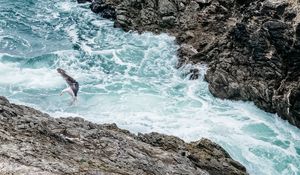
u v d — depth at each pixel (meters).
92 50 36.44
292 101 30.72
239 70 33.22
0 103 19.78
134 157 18.67
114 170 16.11
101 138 19.64
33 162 14.37
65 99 29.80
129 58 35.88
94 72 33.84
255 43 32.75
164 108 30.61
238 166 23.62
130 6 40.44
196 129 28.77
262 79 32.50
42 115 20.66
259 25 32.66
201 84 33.84
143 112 29.81
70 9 42.50
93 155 17.31
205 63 35.06
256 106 32.28
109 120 28.38
